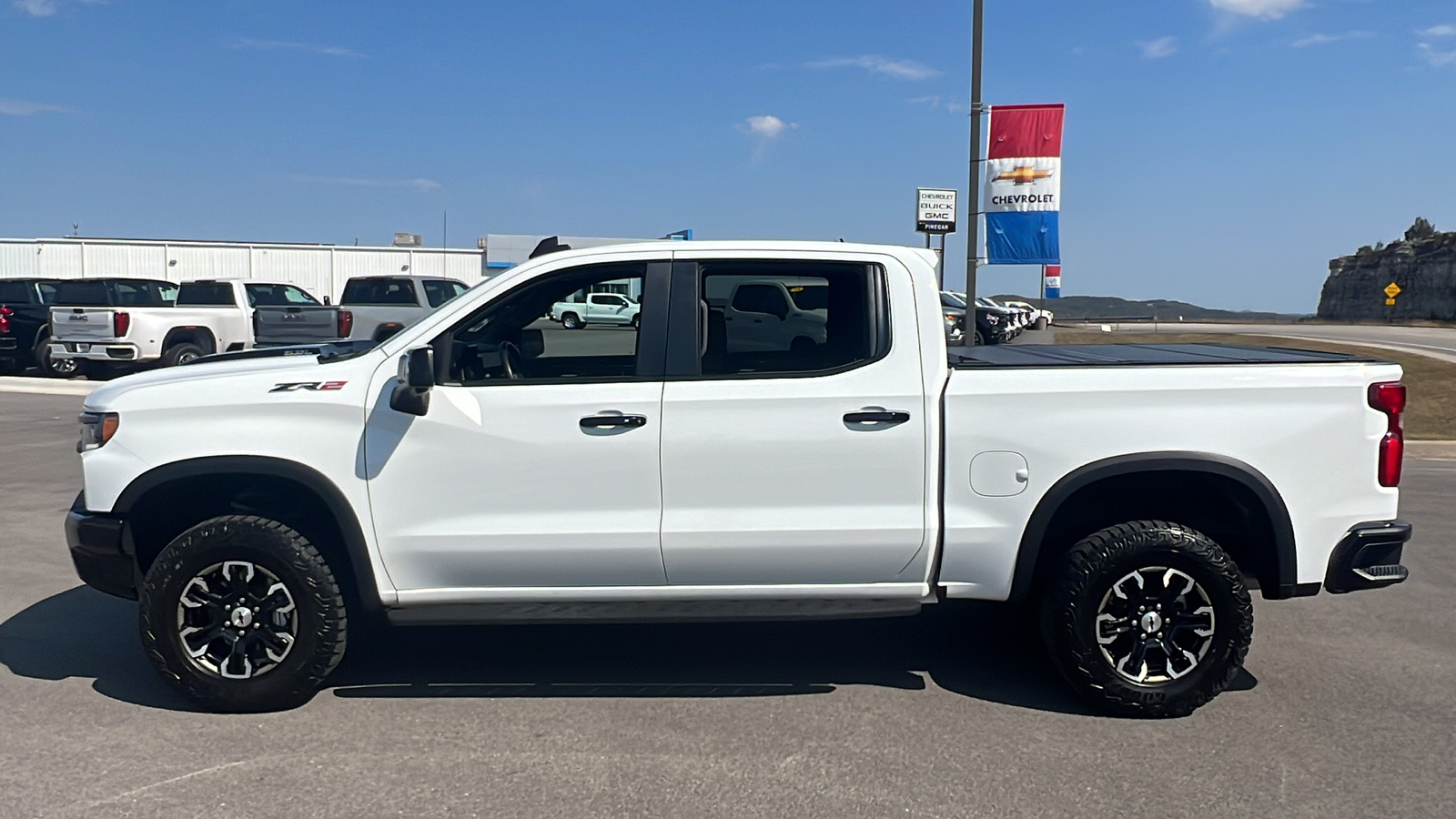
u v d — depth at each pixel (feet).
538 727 14.58
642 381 14.82
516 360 15.84
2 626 18.89
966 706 15.39
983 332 109.09
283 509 15.92
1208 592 14.67
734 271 15.14
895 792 12.61
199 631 14.90
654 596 15.12
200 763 13.41
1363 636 18.56
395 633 18.80
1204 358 15.90
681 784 12.80
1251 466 14.65
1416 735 14.28
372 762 13.44
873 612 14.88
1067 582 14.71
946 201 58.49
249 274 164.25
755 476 14.71
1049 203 49.44
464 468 14.70
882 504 14.82
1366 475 14.85
